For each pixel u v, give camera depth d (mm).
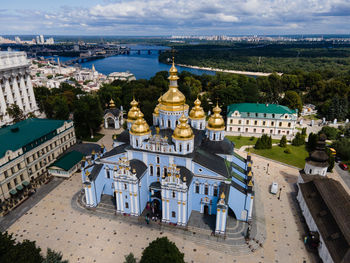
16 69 114938
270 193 68125
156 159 58875
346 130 105125
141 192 58562
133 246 50844
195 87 175500
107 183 66125
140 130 58656
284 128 109750
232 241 52188
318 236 49812
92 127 106938
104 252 49375
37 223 57062
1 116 109625
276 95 145375
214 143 65562
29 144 71875
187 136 55750
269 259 48094
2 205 62188
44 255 48281
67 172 74500
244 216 57531
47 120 90188
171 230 55125
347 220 47531
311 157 68375
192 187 58031
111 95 141375
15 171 66812
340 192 55188
